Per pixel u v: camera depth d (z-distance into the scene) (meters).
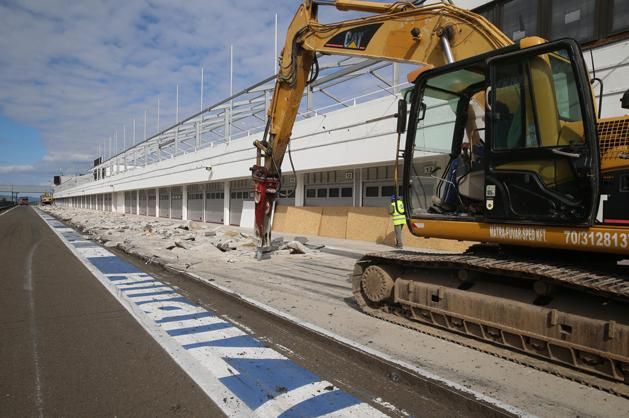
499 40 5.38
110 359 4.42
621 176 3.79
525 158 4.29
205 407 3.45
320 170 17.80
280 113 9.37
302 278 8.48
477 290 4.68
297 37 8.41
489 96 4.56
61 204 107.19
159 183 36.44
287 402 3.53
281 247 12.53
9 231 21.08
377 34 6.86
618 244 3.66
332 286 7.73
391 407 3.46
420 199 5.52
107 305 6.55
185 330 5.36
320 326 5.30
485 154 4.60
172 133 34.28
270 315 5.84
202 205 30.06
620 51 8.80
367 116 14.91
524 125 4.33
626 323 3.53
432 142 5.58
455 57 5.79
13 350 4.68
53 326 5.51
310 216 18.16
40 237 17.73
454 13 5.86
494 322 4.37
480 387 3.63
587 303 3.85
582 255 4.33
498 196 4.48
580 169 3.90
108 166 57.97
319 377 4.01
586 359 3.72
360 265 5.99
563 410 3.27
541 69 4.24
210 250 12.04
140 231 18.30
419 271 5.41
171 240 14.27
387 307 5.68
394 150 13.84
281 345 4.85
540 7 10.16
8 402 3.53
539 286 4.09
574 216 3.93
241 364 4.30
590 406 3.34
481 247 5.42
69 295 7.19
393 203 12.88
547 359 4.03
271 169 10.22
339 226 16.59
